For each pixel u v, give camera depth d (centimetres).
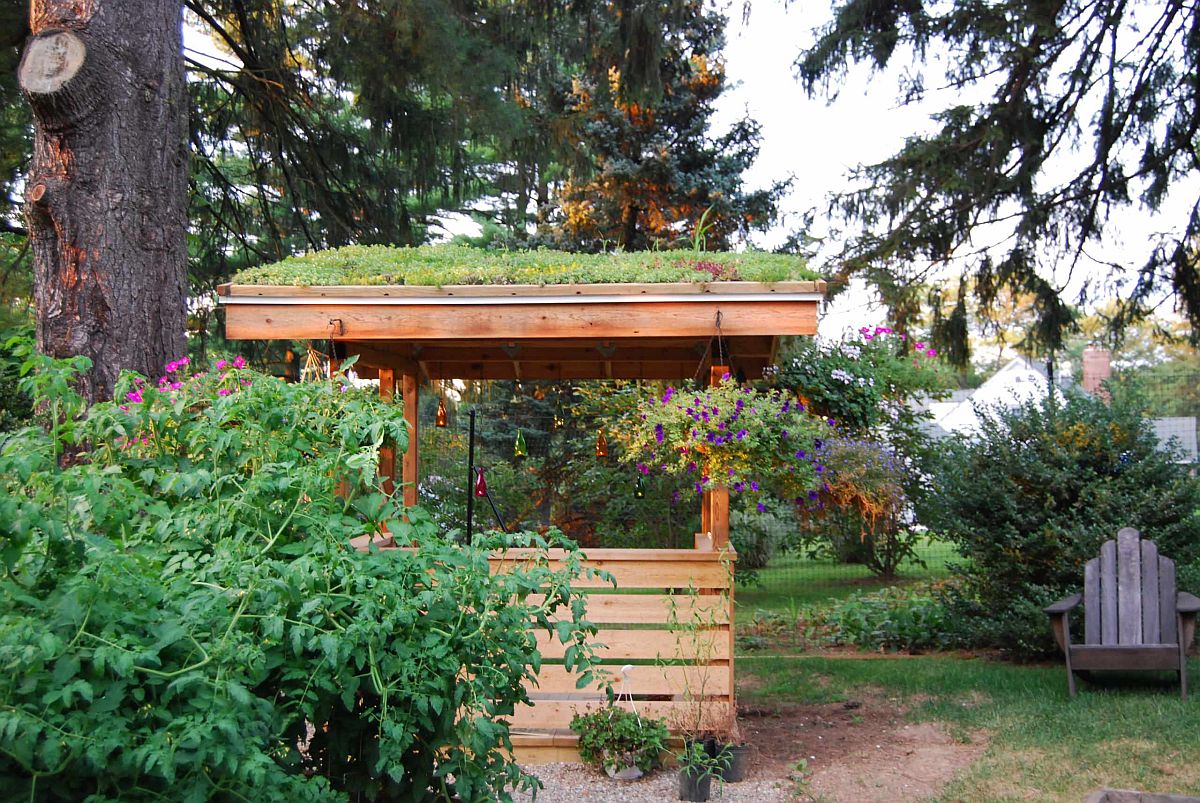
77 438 300
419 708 247
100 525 235
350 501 297
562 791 429
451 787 295
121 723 187
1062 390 719
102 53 508
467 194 1077
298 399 310
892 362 866
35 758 187
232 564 236
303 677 239
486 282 482
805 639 805
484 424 1285
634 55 1055
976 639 707
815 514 768
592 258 529
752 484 452
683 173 1547
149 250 523
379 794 283
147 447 307
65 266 508
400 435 293
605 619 488
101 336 506
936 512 725
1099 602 573
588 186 1556
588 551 490
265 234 1122
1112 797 334
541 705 482
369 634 235
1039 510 671
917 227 1151
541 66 1048
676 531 945
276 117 969
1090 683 598
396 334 477
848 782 432
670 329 470
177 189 546
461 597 269
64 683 186
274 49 947
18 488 222
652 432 481
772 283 468
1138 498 648
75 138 505
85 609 196
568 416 1184
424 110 968
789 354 686
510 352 577
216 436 289
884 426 886
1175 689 575
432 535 289
